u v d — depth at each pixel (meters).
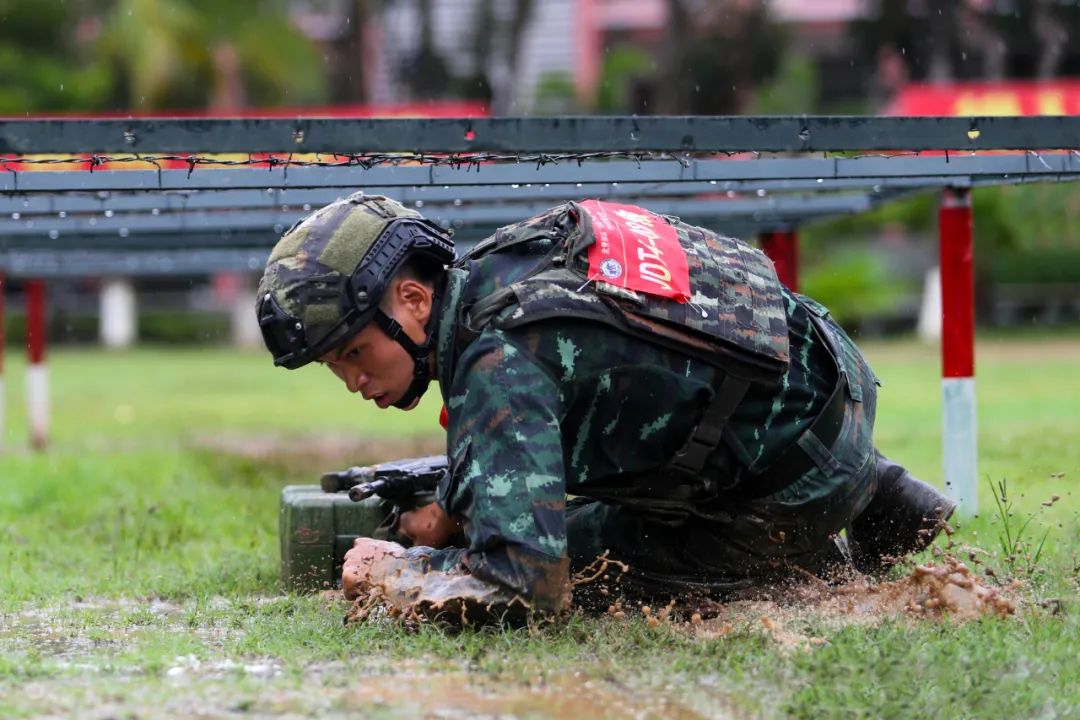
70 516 13.45
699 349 7.06
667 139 7.89
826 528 7.65
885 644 6.52
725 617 7.46
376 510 8.89
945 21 60.19
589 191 11.53
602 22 69.06
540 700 6.07
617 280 7.02
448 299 7.19
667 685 6.28
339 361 7.17
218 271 19.02
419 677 6.46
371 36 62.56
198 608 8.64
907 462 15.18
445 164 8.57
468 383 6.96
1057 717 5.80
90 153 7.68
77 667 6.84
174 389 36.84
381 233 7.03
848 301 53.44
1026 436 17.52
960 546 8.68
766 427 7.36
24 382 39.06
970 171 9.39
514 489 6.80
